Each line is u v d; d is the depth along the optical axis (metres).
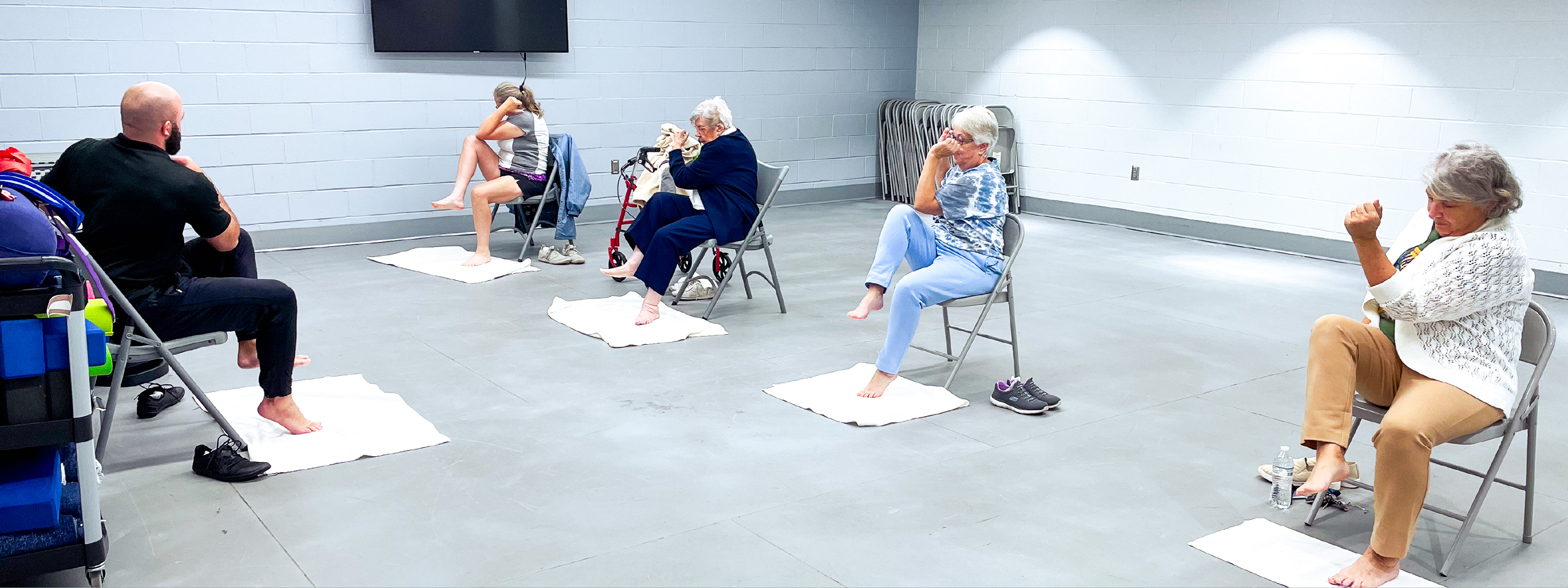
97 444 2.83
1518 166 5.77
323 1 6.53
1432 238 2.48
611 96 7.71
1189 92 7.27
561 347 4.34
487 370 4.01
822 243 7.04
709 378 3.94
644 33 7.76
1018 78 8.45
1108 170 7.91
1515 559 2.49
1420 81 6.09
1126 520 2.70
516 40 7.14
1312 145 6.65
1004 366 4.14
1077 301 5.32
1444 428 2.24
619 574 2.39
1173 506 2.79
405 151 7.01
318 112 6.65
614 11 7.59
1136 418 3.52
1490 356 2.34
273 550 2.50
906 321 3.54
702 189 4.81
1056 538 2.60
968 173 3.67
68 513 2.27
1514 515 2.74
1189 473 3.03
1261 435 3.36
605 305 5.00
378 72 6.80
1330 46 6.47
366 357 4.16
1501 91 5.77
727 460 3.10
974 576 2.39
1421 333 2.38
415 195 7.12
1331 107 6.52
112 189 2.82
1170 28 7.32
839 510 2.75
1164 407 3.64
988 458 3.14
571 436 3.29
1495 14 5.73
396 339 4.45
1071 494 2.87
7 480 2.21
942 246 3.74
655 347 4.36
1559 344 4.61
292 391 3.40
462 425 3.39
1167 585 2.36
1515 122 5.74
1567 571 2.43
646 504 2.78
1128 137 7.72
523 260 6.30
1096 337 4.59
